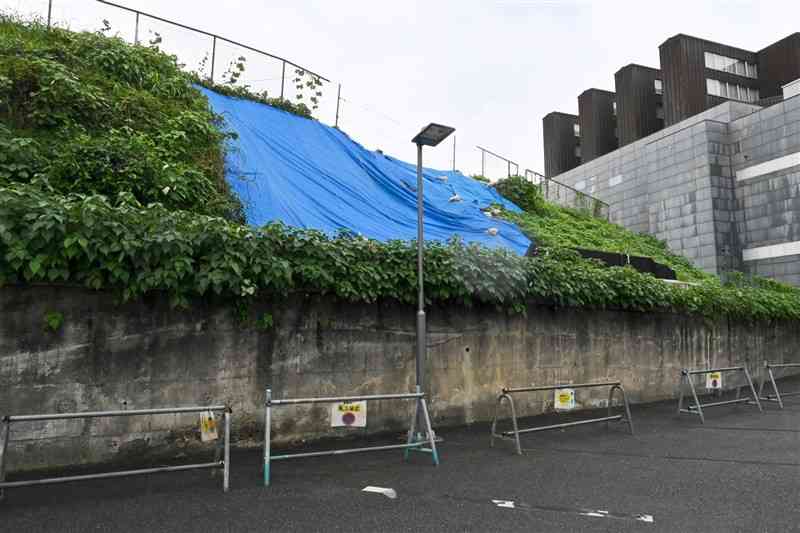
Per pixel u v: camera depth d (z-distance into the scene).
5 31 12.24
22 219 6.13
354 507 5.39
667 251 26.12
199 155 11.38
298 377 8.19
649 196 34.62
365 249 8.79
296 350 8.20
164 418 7.16
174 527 4.80
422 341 8.27
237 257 7.25
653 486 6.23
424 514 5.23
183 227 7.20
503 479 6.48
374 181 17.05
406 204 16.75
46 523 4.84
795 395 14.39
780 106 29.48
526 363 10.79
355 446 8.16
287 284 7.79
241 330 7.78
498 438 8.88
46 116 9.84
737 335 15.57
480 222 17.03
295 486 6.04
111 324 6.89
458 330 9.91
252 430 7.79
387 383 9.01
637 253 21.47
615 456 7.72
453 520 5.08
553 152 67.06
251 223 11.23
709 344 14.59
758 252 29.64
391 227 14.83
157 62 13.75
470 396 9.95
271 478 6.34
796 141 28.58
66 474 6.29
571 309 11.61
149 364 7.09
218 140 12.21
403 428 9.12
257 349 7.89
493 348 10.33
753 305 15.77
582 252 17.09
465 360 9.95
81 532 4.65
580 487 6.17
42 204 6.23
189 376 7.34
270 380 7.96
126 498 5.55
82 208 6.52
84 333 6.72
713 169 31.00
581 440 8.87
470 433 9.20
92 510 5.18
